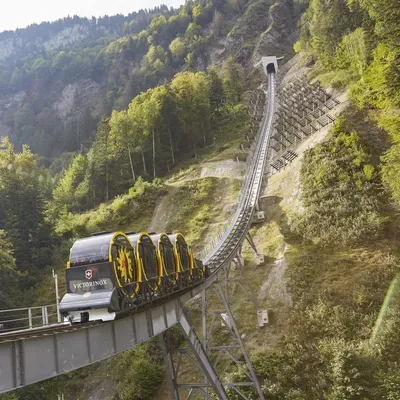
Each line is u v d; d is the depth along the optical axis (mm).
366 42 65625
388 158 40812
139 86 176250
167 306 24078
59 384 42750
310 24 123750
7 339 12820
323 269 42031
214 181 71000
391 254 40094
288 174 59281
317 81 91875
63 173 125875
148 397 38219
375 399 29219
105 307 16891
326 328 36031
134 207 68688
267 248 49188
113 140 90000
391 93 39969
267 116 98062
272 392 32406
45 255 59594
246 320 41000
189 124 96750
